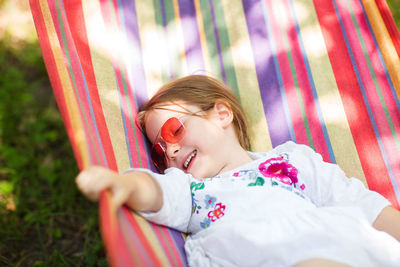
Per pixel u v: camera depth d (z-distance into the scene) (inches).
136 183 53.2
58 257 88.8
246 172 67.7
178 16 95.0
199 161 71.6
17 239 93.8
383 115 77.4
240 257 56.0
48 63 58.2
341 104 80.9
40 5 63.1
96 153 52.6
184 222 63.7
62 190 106.7
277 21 91.5
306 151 73.1
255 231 56.4
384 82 79.2
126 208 52.6
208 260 58.8
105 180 44.9
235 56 90.7
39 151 118.3
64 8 76.2
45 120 126.6
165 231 61.0
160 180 60.2
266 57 89.1
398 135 75.6
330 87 82.8
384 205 63.9
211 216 64.0
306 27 89.1
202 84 79.3
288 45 89.0
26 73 142.2
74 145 49.4
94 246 92.8
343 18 86.8
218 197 65.0
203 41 93.2
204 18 95.0
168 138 71.6
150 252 45.0
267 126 83.7
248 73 88.7
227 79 89.2
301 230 55.0
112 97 73.6
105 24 83.4
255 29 91.9
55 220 100.3
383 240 55.5
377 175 74.4
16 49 149.0
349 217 57.4
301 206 62.4
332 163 77.6
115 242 37.1
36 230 97.4
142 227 53.5
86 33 79.0
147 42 90.6
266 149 82.3
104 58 78.5
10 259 90.0
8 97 131.4
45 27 61.5
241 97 86.9
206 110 75.7
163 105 75.4
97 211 101.8
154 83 87.0
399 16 157.0
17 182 107.7
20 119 126.6
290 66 87.0
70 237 96.7
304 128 81.7
